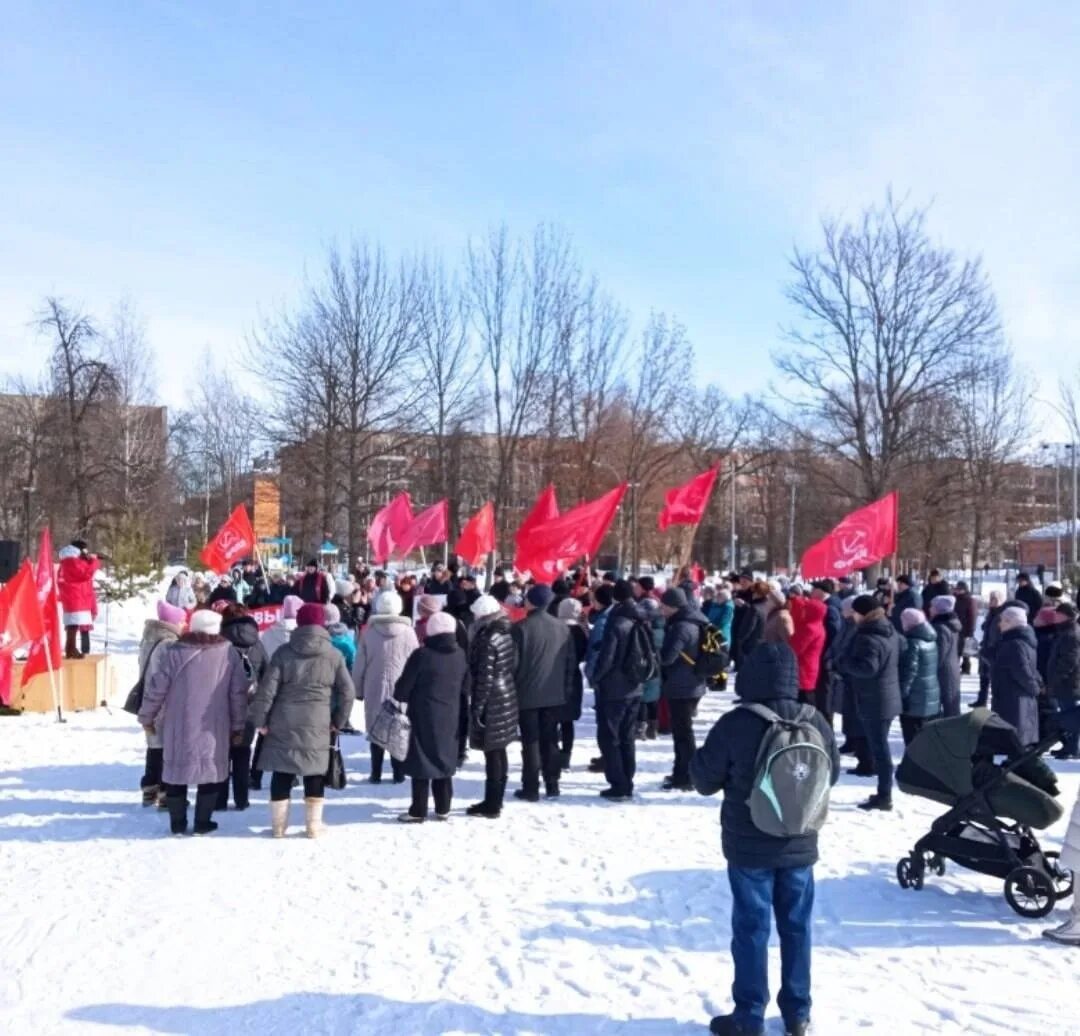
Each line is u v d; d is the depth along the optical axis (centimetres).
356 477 3266
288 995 523
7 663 1474
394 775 1066
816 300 3641
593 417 4125
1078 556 4569
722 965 562
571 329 3953
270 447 3431
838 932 616
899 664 987
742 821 467
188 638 858
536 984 536
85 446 3291
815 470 3747
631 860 766
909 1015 495
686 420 4775
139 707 938
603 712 974
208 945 594
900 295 3553
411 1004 511
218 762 849
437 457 3547
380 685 1052
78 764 1148
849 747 1184
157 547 3170
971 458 3766
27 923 632
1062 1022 486
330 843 823
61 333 3272
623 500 4375
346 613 1802
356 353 3266
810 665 1156
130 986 536
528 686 972
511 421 3716
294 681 838
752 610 1578
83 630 1830
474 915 645
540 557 1539
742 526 7019
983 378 3556
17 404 3972
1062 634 1184
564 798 985
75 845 819
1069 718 654
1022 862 655
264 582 2381
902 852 786
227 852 796
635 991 527
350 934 612
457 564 1934
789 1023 467
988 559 4697
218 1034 479
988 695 1570
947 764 680
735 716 474
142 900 677
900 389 3578
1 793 1005
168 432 4781
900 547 3875
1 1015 501
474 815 912
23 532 3531
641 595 1195
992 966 559
